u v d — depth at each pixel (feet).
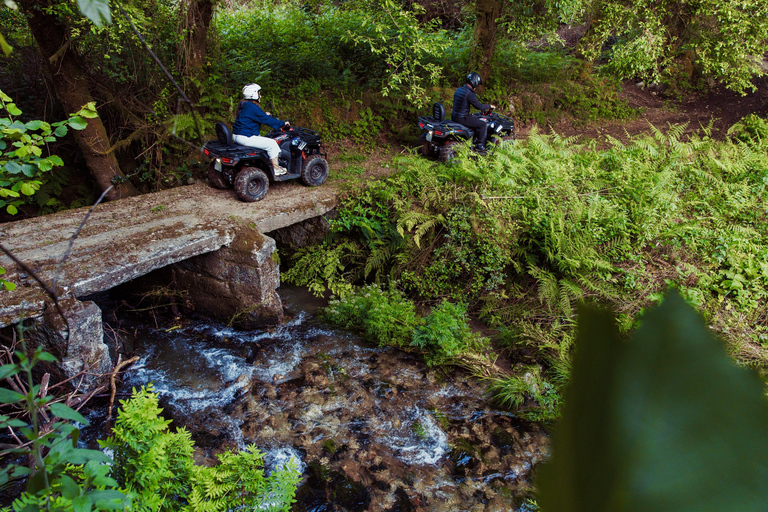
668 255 21.72
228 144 22.48
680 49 39.96
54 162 9.53
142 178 26.04
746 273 20.94
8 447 13.32
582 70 39.40
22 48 25.02
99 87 25.07
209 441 14.93
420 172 23.67
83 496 5.66
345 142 30.53
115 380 16.70
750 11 30.25
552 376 18.39
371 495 13.38
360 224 23.08
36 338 15.40
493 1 33.01
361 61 33.68
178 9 24.45
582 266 21.30
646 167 25.58
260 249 19.49
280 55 31.12
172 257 18.06
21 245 17.72
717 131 35.37
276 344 19.88
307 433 15.42
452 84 36.11
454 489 13.70
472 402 17.19
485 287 22.48
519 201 22.99
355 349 19.76
